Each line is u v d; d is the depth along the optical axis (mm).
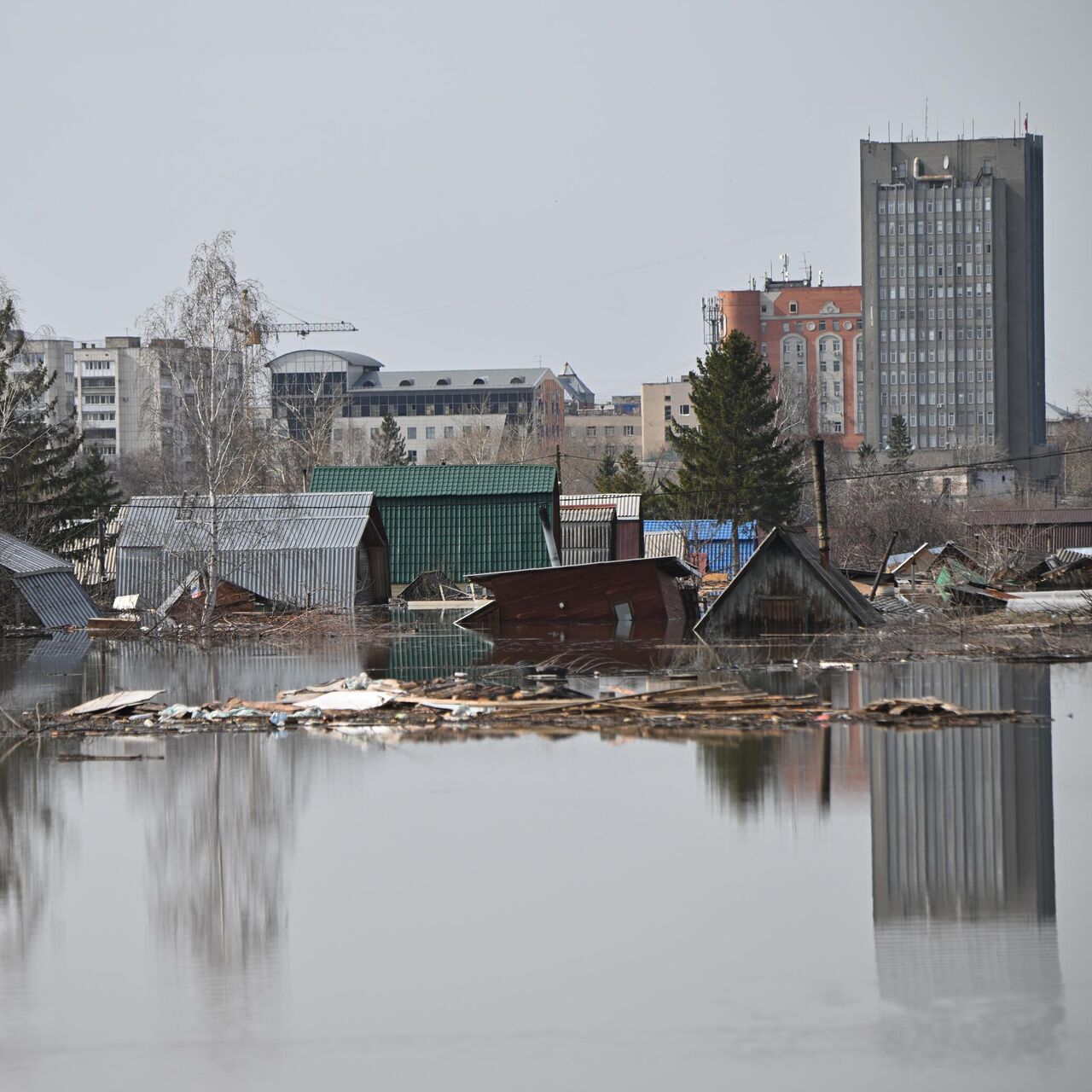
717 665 73625
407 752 47438
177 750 48250
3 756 47406
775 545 96938
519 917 29297
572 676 70938
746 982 25453
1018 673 70000
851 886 31188
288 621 110250
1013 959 26312
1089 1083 21297
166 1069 22297
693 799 39719
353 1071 22125
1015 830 35750
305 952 27391
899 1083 21359
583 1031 23438
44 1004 24906
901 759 44781
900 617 106312
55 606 110312
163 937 28375
